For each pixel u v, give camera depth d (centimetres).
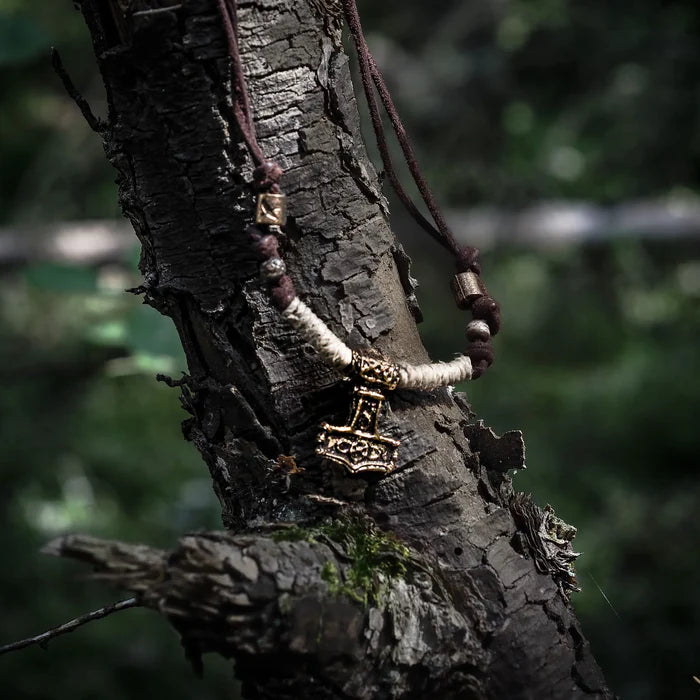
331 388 202
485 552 207
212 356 207
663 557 672
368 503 204
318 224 198
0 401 895
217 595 170
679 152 970
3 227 1031
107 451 863
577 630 216
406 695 193
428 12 1046
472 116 1010
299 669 181
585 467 827
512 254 1071
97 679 586
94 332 420
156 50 183
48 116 1074
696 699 536
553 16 980
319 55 195
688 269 1113
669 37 948
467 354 222
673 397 874
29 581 684
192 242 198
